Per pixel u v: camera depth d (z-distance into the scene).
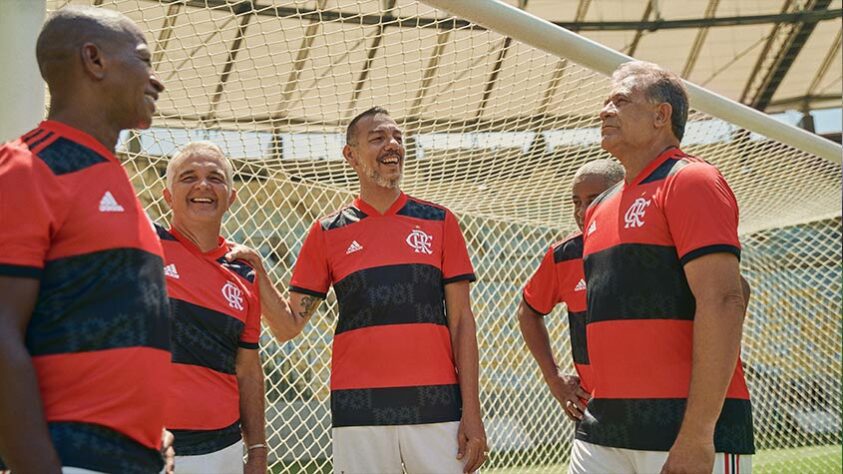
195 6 3.67
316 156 4.80
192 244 2.86
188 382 2.67
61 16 1.85
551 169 5.67
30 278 1.63
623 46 13.12
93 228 1.71
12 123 2.66
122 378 1.71
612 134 2.60
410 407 2.96
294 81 4.18
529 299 3.76
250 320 2.93
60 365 1.67
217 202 2.88
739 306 2.30
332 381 3.08
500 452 6.61
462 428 3.00
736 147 5.92
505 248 6.94
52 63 1.82
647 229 2.45
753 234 9.62
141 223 1.82
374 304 3.03
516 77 4.50
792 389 9.27
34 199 1.64
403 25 3.93
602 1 12.12
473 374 3.08
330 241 3.20
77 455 1.65
